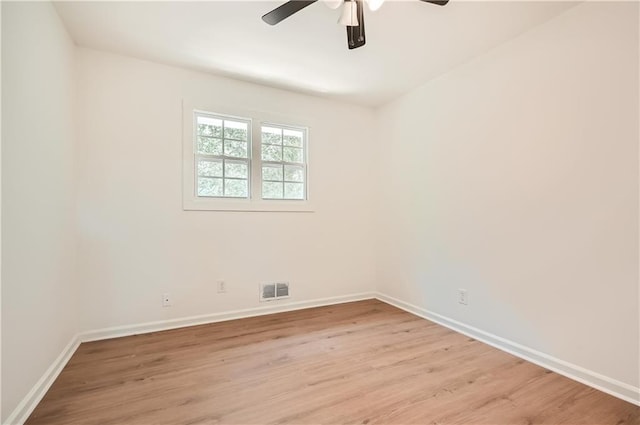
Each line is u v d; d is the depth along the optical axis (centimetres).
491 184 245
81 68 242
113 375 193
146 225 264
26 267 154
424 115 312
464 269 268
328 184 355
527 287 219
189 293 282
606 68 178
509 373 198
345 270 365
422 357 221
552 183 204
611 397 172
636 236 166
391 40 231
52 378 184
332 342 247
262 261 316
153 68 268
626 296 170
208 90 289
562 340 198
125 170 256
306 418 155
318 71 284
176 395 173
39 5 170
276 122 323
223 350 231
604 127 179
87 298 244
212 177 297
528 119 218
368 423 151
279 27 216
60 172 203
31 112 160
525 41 220
